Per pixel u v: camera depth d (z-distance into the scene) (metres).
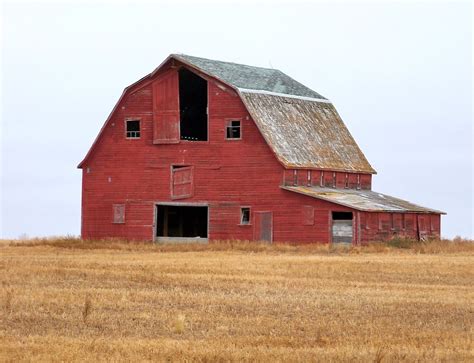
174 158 88.69
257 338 35.12
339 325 38.12
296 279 53.03
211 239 87.31
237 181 86.56
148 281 51.31
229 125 87.19
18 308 41.09
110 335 35.84
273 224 85.00
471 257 71.19
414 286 50.78
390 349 33.25
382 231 84.00
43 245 85.94
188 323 38.28
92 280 51.34
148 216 89.38
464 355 32.34
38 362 30.66
